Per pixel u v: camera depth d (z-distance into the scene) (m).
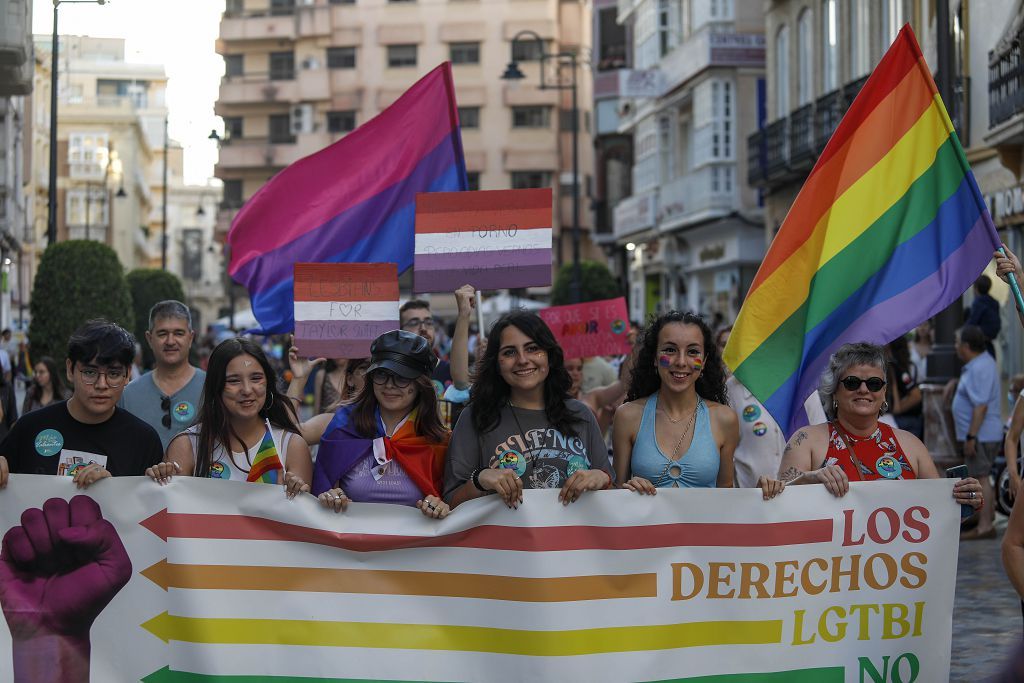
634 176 51.41
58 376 16.09
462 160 10.29
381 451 6.65
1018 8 21.31
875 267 7.84
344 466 6.66
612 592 6.41
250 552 6.45
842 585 6.56
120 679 6.44
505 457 6.60
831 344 7.83
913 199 7.83
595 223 60.56
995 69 22.70
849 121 7.96
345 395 9.26
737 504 6.49
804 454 6.89
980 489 6.62
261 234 10.09
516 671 6.38
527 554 6.37
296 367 9.45
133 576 6.45
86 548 6.45
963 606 10.41
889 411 13.31
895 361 13.44
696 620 6.47
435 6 81.12
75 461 6.72
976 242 7.65
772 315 7.87
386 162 10.16
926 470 6.88
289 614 6.44
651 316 7.37
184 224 149.75
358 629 6.42
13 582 6.43
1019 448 8.59
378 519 6.43
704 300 46.00
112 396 6.64
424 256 8.84
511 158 80.31
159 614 6.45
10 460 6.76
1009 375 23.03
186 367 8.81
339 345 9.16
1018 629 9.55
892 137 7.91
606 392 10.82
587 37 81.94
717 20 39.97
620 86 44.62
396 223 10.16
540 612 6.36
